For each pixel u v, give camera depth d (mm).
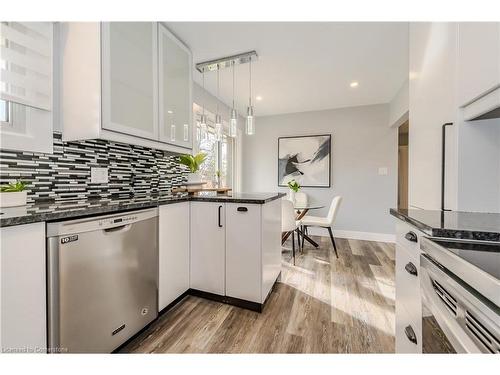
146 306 1398
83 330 1029
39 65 1277
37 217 861
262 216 1624
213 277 1781
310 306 1745
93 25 1297
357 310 1692
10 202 1109
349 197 3996
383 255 3029
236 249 1700
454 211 1084
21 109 1303
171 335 1401
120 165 1933
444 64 1178
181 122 2066
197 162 2525
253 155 4652
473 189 1067
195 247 1830
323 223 3016
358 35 1983
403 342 1053
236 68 2596
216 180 3674
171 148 1939
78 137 1369
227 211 1718
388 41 2074
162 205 1534
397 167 3736
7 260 799
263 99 3635
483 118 1037
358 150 3943
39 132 1344
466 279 547
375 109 3846
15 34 1163
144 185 2189
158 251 1506
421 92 1438
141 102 1605
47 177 1417
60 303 934
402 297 1069
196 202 1816
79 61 1346
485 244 680
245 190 4699
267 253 1774
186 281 1810
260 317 1595
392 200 3762
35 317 877
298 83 3014
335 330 1459
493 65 845
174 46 1965
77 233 1002
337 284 2137
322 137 4137
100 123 1303
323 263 2711
